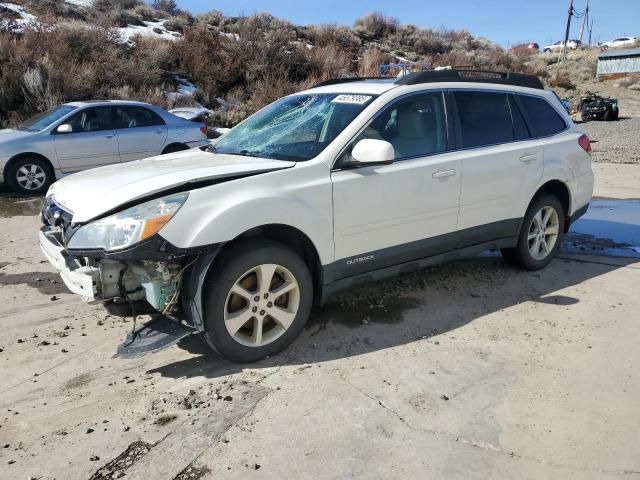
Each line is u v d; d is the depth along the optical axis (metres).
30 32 17.08
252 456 2.84
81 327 4.36
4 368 3.74
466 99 4.88
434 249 4.63
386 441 2.96
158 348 3.47
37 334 4.23
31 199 9.42
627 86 38.22
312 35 28.17
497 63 35.09
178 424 3.11
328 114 4.41
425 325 4.37
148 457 2.84
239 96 19.48
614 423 3.14
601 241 6.71
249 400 3.33
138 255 3.29
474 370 3.69
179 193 3.48
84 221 3.48
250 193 3.62
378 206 4.17
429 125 4.60
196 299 3.53
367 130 4.18
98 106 10.38
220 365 3.77
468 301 4.84
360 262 4.19
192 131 11.25
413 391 3.44
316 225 3.87
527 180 5.16
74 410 3.27
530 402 3.33
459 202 4.68
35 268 5.80
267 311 3.78
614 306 4.75
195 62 19.77
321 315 4.51
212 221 3.44
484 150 4.86
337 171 4.00
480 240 4.97
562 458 2.85
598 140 18.41
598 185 10.44
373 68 24.39
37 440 2.99
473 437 3.01
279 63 21.70
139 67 18.19
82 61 17.42
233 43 21.56
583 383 3.54
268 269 3.71
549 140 5.44
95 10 23.33
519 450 2.91
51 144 9.76
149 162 4.41
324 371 3.67
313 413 3.20
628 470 2.77
